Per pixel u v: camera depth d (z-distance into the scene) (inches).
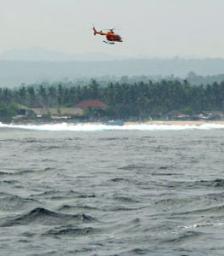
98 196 5017.2
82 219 3981.3
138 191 5359.3
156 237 3489.2
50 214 4084.6
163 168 7864.2
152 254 3159.5
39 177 6663.4
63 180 6318.9
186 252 3191.4
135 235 3548.2
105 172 7263.8
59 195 5093.5
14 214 4195.4
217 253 3174.2
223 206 4352.9
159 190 5438.0
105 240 3440.0
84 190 5423.2
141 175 6850.4
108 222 3905.0
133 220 3934.5
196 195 5022.1
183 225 3784.5
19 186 5767.7
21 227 3769.7
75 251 3216.0
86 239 3469.5
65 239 3464.6
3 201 4707.2
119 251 3211.1
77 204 4569.4
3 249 3262.8
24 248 3280.0
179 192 5300.2
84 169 7687.0
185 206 4468.5
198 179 6466.5
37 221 3932.1
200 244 3336.6
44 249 3257.9
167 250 3228.3
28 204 4594.0
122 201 4746.6
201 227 3715.6
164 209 4360.2
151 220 3941.9
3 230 3688.5
